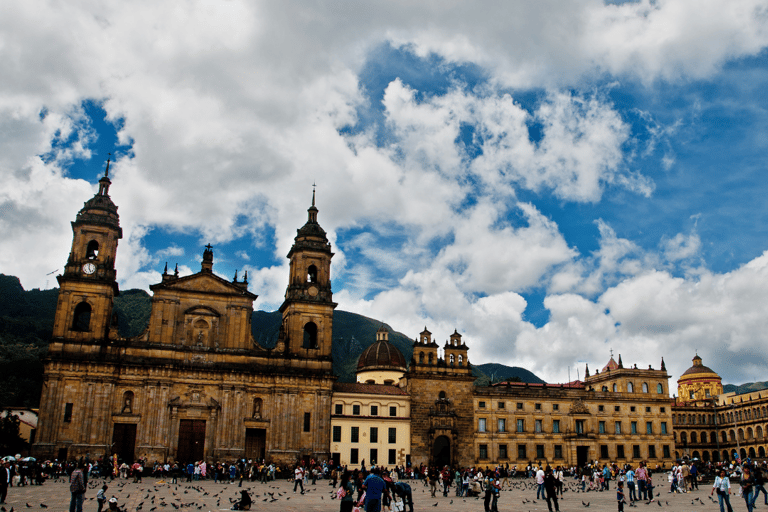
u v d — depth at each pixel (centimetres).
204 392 9350
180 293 9650
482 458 11206
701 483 8175
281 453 9400
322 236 10888
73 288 9162
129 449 8850
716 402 17950
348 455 10212
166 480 7838
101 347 9025
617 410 12344
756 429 15612
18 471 6009
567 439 11812
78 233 9425
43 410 8538
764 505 4716
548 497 4156
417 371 11131
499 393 11619
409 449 10619
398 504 3712
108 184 9975
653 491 6656
